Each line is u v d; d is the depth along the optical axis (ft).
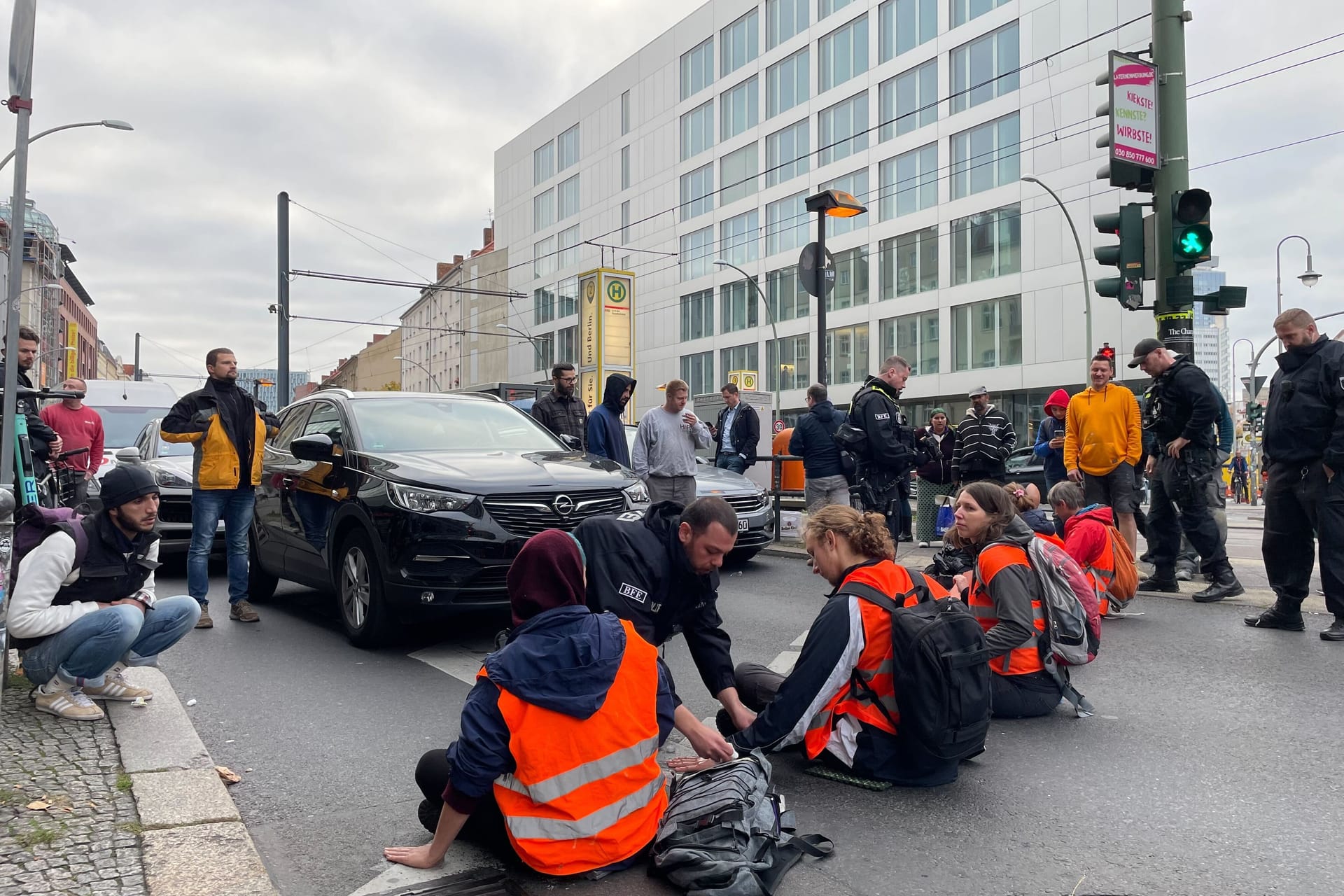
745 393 51.88
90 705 13.96
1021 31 106.73
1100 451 25.43
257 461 22.86
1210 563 24.27
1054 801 11.80
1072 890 9.43
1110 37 98.78
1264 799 11.72
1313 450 19.76
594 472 20.80
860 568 12.41
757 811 9.84
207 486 22.07
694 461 30.63
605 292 117.60
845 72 128.67
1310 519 20.27
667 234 160.97
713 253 151.53
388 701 16.28
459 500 18.66
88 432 31.12
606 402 30.14
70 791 11.10
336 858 10.26
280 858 10.28
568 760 9.11
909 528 37.93
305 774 12.86
